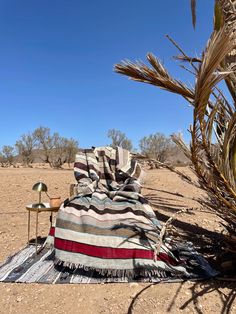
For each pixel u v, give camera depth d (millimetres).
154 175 12328
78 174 4320
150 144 27078
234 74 3297
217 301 3018
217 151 2971
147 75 3434
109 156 4594
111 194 4035
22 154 37750
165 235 3744
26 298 3148
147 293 3148
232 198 3193
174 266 3426
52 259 3893
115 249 3393
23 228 5293
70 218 3572
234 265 3447
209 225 5445
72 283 3355
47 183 10461
